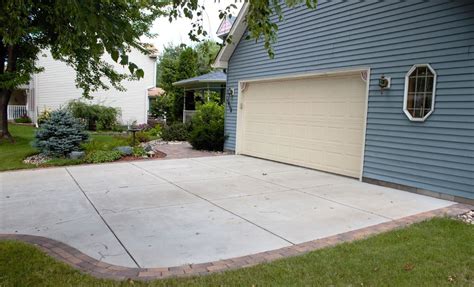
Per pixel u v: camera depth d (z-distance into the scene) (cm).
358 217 476
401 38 641
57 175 753
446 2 571
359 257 337
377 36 685
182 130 1555
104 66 1320
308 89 870
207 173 793
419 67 614
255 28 415
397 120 652
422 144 612
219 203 538
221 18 454
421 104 615
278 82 970
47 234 402
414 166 626
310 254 344
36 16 952
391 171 666
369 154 708
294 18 888
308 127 874
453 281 292
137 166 879
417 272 306
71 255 342
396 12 648
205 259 337
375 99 692
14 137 1398
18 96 2536
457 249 356
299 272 305
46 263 319
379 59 682
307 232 415
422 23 607
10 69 1216
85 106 2005
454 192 568
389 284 286
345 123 774
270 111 1005
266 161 992
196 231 414
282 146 962
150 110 2673
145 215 474
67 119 988
